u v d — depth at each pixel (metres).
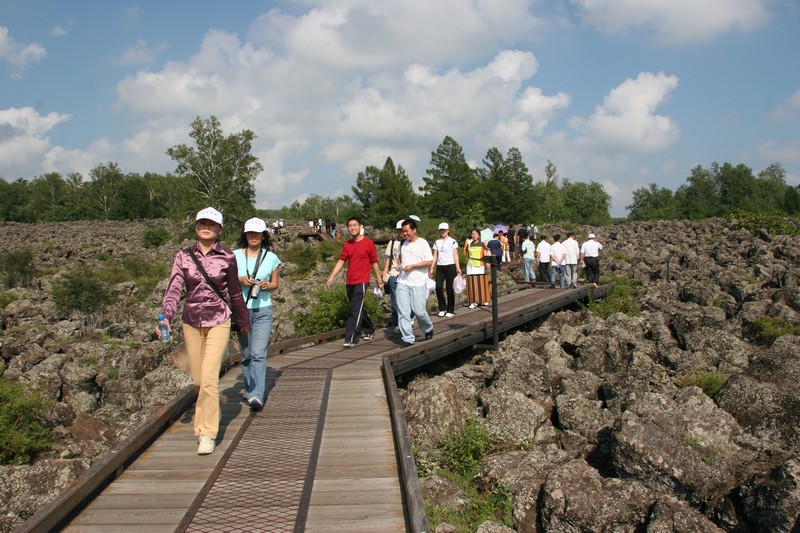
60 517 4.70
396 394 7.36
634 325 15.75
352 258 11.18
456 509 7.24
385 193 76.81
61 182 140.00
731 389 10.98
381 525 4.82
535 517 7.41
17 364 14.85
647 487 7.91
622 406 10.94
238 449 6.35
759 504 7.43
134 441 6.04
